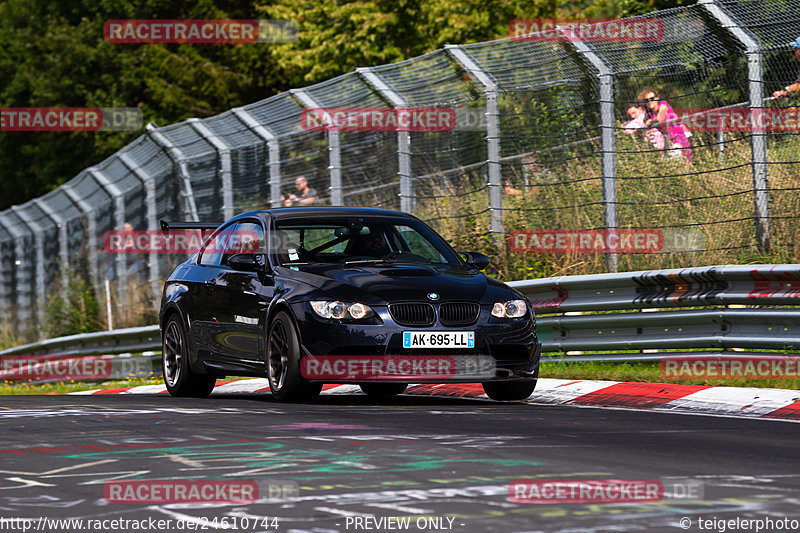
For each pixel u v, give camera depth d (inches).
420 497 574.6
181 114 3956.7
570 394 1132.5
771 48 1432.1
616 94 1690.5
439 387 1244.5
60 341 2310.5
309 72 3316.9
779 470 649.0
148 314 2314.2
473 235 1759.4
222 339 1191.6
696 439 782.5
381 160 1921.8
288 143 2007.9
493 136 1691.7
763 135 1433.3
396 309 1039.0
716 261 1498.5
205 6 3998.5
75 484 634.2
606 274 1326.3
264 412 979.3
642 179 1614.2
